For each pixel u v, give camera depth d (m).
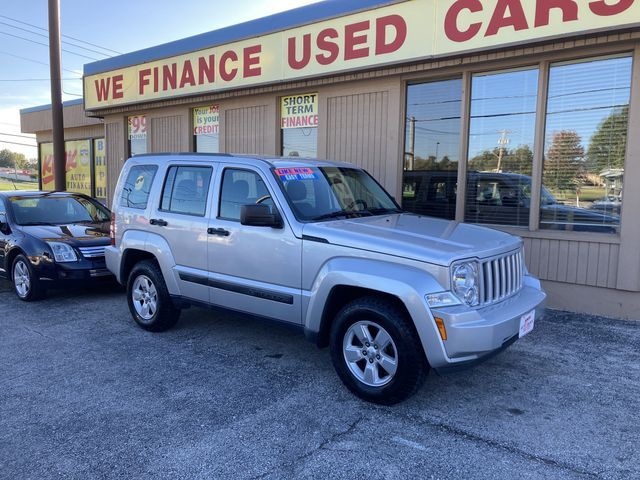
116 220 6.25
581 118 6.62
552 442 3.48
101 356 5.12
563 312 6.61
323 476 3.10
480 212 7.55
